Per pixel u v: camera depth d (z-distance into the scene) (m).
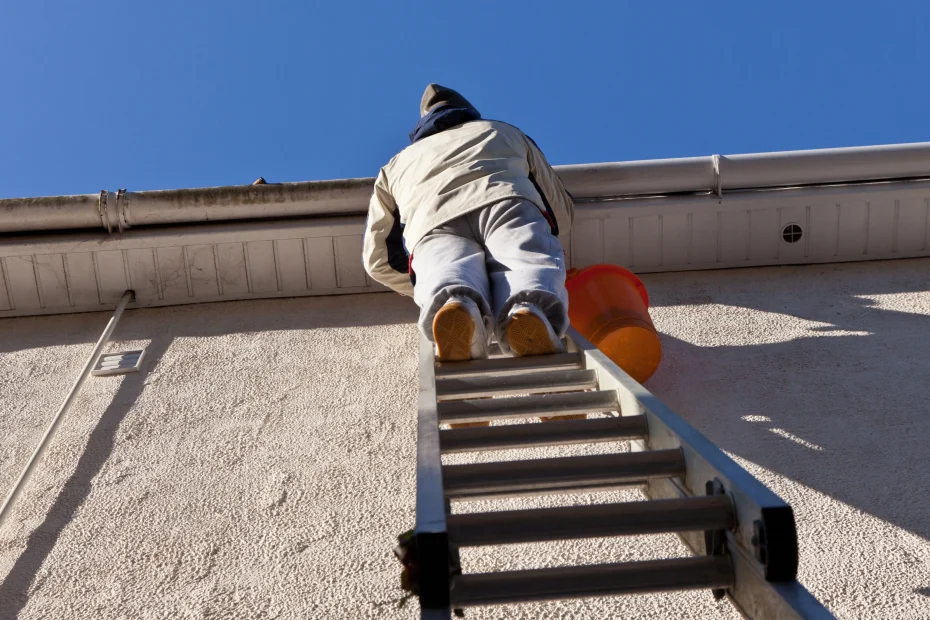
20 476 2.82
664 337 3.67
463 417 2.31
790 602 1.40
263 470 2.82
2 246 4.28
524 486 1.84
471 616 2.04
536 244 2.76
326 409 3.21
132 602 2.23
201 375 3.58
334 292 4.45
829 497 2.45
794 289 4.14
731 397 3.09
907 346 3.41
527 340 2.53
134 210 4.33
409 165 3.24
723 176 4.36
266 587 2.24
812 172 4.36
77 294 4.38
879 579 2.10
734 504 1.62
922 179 4.45
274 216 4.40
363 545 2.38
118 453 3.00
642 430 2.09
